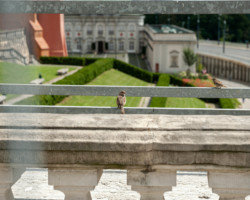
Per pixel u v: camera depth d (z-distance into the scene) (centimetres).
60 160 334
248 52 6581
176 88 428
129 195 588
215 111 437
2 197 354
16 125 330
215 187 340
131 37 7938
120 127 342
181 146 325
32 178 372
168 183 341
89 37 7881
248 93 422
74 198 352
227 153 325
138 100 3033
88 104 2894
